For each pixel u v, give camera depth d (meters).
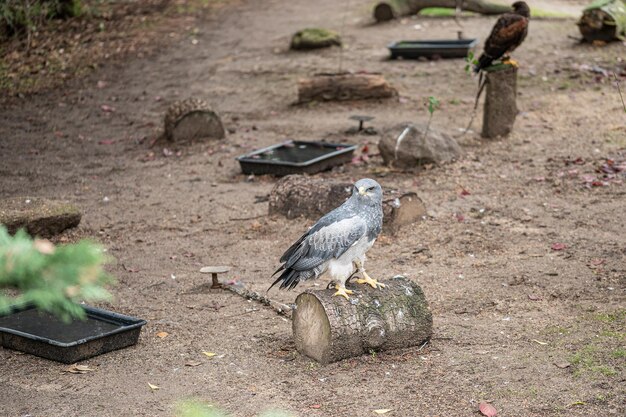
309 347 5.97
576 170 11.03
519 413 5.00
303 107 15.59
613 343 6.00
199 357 6.11
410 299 6.09
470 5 21.91
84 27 21.81
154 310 7.17
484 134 12.97
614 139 12.48
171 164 12.59
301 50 19.45
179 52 19.89
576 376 5.49
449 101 15.32
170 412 5.19
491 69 12.76
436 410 5.10
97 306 7.28
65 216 9.36
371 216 5.73
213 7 24.73
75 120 15.45
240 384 5.60
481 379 5.52
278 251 8.75
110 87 17.55
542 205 9.83
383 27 21.33
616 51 17.58
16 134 14.64
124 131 14.66
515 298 7.10
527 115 14.01
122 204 10.70
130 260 8.60
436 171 11.30
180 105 13.75
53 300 1.43
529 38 19.14
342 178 11.16
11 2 20.53
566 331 6.30
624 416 4.88
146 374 5.81
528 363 5.74
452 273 7.82
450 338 6.27
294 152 12.30
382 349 5.98
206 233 9.44
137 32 21.59
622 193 10.08
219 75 17.95
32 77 18.25
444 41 18.59
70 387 5.59
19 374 5.82
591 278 7.49
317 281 7.86
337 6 24.48
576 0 23.28
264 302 7.24
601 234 8.73
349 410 5.14
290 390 5.47
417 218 9.41
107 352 6.20
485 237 8.83
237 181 11.55
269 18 23.23
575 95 15.02
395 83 16.56
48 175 12.23
